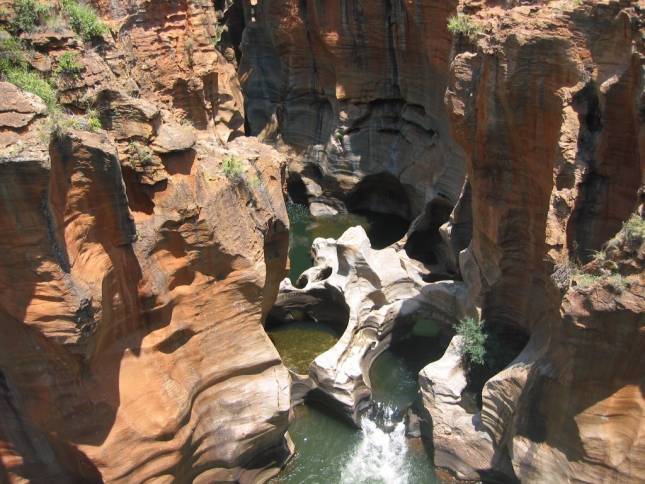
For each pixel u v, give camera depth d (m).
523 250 18.94
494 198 18.94
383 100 32.94
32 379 13.13
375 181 34.19
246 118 39.41
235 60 38.34
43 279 11.81
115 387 14.20
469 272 21.78
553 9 16.94
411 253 29.22
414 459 18.95
